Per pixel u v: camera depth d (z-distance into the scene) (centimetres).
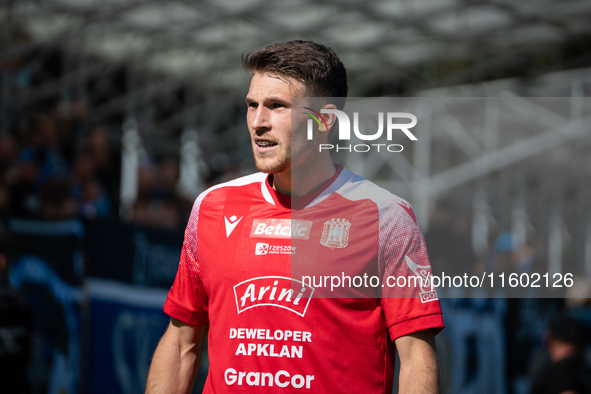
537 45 2558
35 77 2161
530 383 1446
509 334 1526
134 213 1653
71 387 1052
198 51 2500
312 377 469
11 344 861
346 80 529
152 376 526
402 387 471
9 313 867
